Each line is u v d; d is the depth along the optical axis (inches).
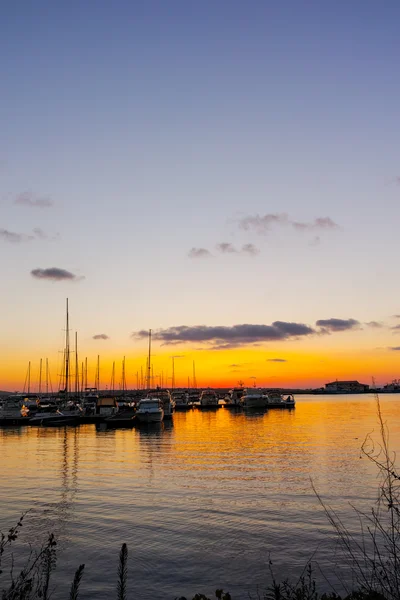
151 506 848.3
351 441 1729.8
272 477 1085.8
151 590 525.0
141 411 2620.6
